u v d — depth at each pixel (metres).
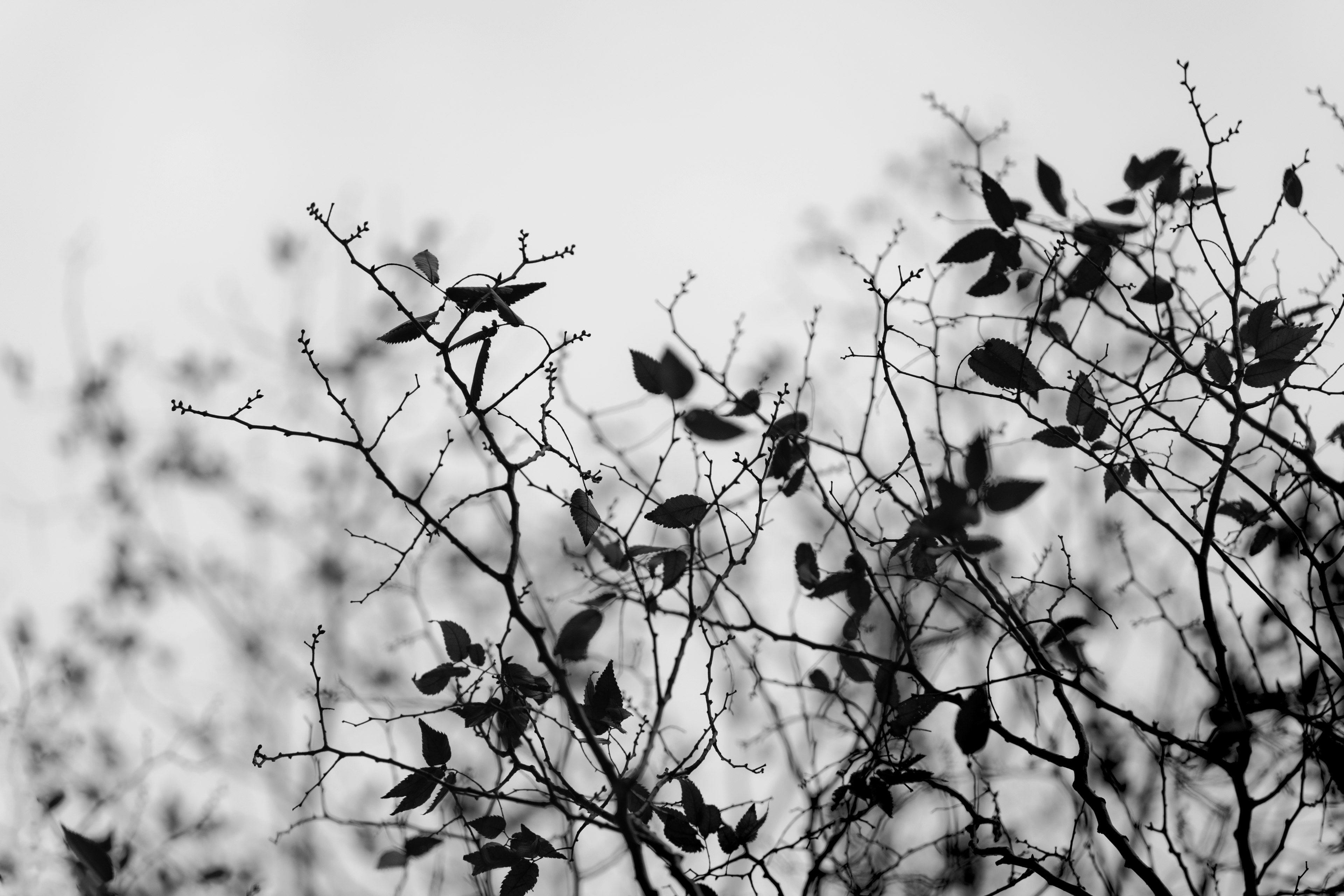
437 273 2.56
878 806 2.65
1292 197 2.65
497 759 2.62
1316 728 2.61
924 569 2.64
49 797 2.98
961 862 2.72
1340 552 2.60
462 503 2.55
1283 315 2.68
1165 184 2.72
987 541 2.60
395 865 2.74
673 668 2.57
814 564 2.71
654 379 2.65
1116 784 2.69
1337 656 2.70
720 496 2.60
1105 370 2.61
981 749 2.59
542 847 2.61
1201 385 2.60
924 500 2.62
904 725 2.65
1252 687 2.74
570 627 2.61
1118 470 2.61
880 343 2.61
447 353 2.54
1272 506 2.59
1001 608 2.60
